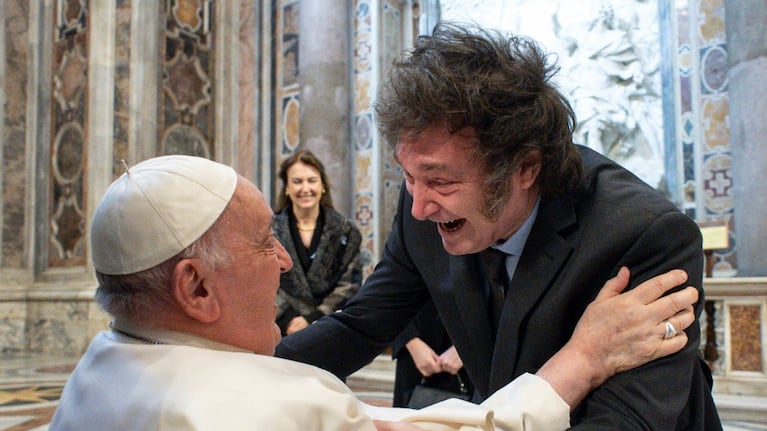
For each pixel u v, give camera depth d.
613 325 1.25
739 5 5.49
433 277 1.66
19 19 7.81
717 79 6.13
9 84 7.68
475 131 1.20
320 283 3.63
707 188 6.11
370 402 4.54
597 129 6.72
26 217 7.73
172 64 8.02
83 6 7.53
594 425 1.18
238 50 8.71
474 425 1.19
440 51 1.23
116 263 1.06
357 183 7.57
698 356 1.47
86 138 7.36
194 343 1.08
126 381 1.01
